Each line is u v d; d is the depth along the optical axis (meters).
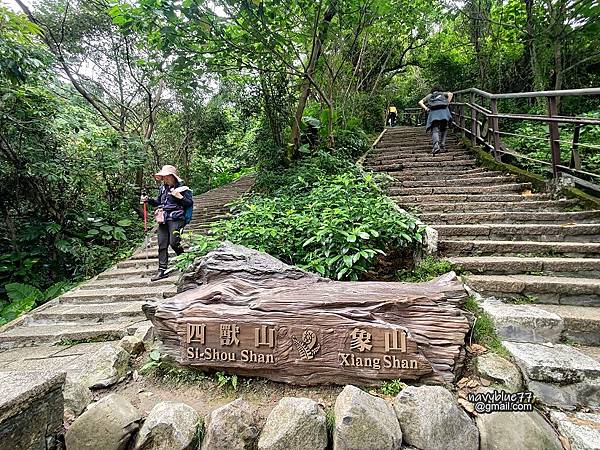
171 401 1.96
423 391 1.65
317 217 3.50
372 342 1.90
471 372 1.92
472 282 2.72
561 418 1.64
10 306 5.02
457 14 9.04
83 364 2.66
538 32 7.34
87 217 6.97
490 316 2.29
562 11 6.79
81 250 6.20
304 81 7.17
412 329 1.93
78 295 4.33
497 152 5.81
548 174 4.75
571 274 2.88
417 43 12.23
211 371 2.10
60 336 3.34
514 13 8.22
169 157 11.25
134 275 5.04
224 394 1.98
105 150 7.08
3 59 4.68
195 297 2.21
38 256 6.46
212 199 8.46
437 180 5.59
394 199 4.79
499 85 8.95
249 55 5.59
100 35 8.81
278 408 1.69
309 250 3.16
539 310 2.34
